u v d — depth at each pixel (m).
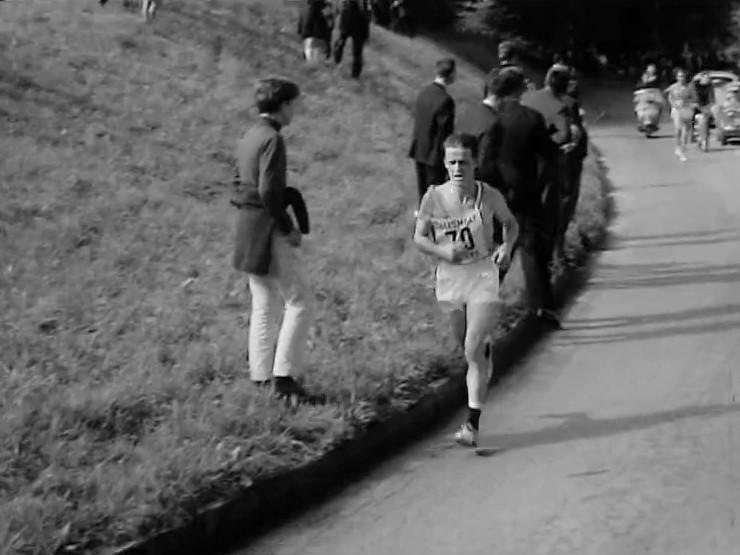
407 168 16.58
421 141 10.98
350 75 22.45
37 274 9.25
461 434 7.16
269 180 6.87
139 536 5.28
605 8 47.78
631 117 36.94
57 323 8.27
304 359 7.79
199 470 5.84
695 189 19.72
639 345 9.68
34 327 8.09
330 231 12.36
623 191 19.72
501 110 9.41
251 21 23.70
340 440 6.70
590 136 30.83
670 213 17.09
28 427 6.25
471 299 7.07
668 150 26.58
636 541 5.65
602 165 23.50
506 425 7.64
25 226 10.38
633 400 8.12
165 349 7.89
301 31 22.47
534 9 45.72
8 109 13.86
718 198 18.48
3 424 6.19
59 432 6.27
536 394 8.37
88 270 9.55
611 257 13.80
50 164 12.34
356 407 7.08
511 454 7.05
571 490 6.39
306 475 6.31
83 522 5.27
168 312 8.80
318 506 6.23
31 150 12.64
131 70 17.38
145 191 12.34
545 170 10.16
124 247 10.37
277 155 6.89
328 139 17.45
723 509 6.04
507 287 10.45
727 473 6.59
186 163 13.87
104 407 6.61
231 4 24.48
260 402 6.91
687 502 6.15
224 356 7.80
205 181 13.44
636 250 14.23
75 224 10.59
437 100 10.84
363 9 22.50
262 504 5.95
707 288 11.87
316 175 15.27
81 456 6.00
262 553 5.62
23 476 5.75
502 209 7.18
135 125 14.88
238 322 8.80
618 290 11.95
